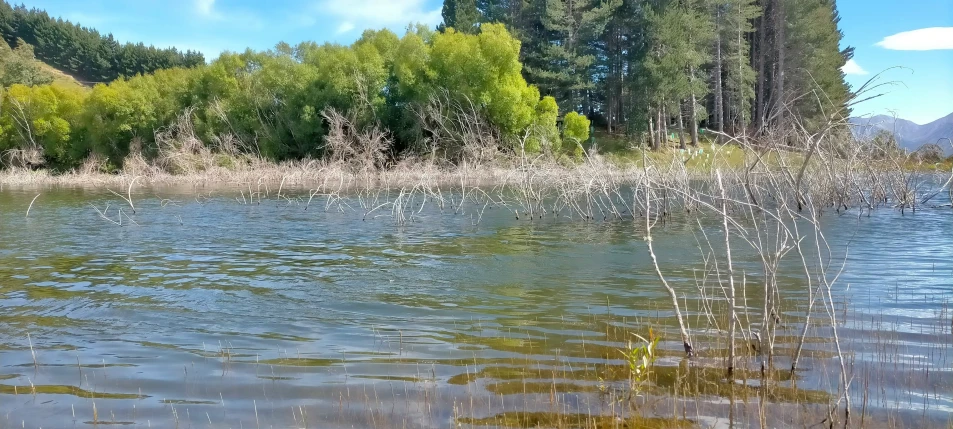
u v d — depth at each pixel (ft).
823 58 121.90
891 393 16.51
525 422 15.29
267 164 129.59
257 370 18.97
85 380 18.31
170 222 58.08
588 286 29.89
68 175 140.67
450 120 120.26
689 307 25.67
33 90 179.11
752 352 19.86
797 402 16.14
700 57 141.18
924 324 22.53
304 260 37.86
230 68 161.38
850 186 61.77
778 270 32.89
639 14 147.43
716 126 169.48
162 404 16.61
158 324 24.16
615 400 16.43
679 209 62.03
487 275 32.78
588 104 182.70
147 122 159.33
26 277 33.37
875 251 37.96
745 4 138.41
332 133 126.93
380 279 32.12
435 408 16.12
